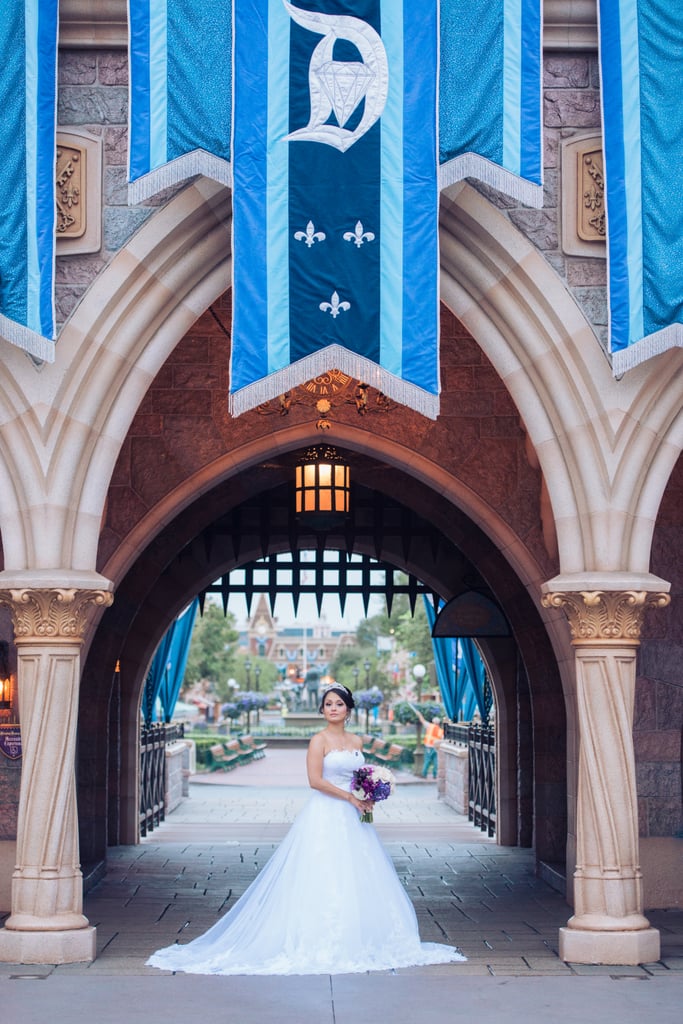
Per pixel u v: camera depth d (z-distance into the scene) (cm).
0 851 1023
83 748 1300
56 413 823
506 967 783
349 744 834
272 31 816
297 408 1146
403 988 723
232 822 1850
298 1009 671
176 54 816
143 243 835
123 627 1321
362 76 814
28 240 801
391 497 1365
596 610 818
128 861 1369
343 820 809
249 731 4228
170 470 1140
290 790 2502
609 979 748
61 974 756
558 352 846
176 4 819
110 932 918
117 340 834
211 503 1341
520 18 823
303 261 802
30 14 817
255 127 809
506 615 1310
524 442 1146
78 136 847
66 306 834
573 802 1079
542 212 856
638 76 829
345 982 738
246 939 795
